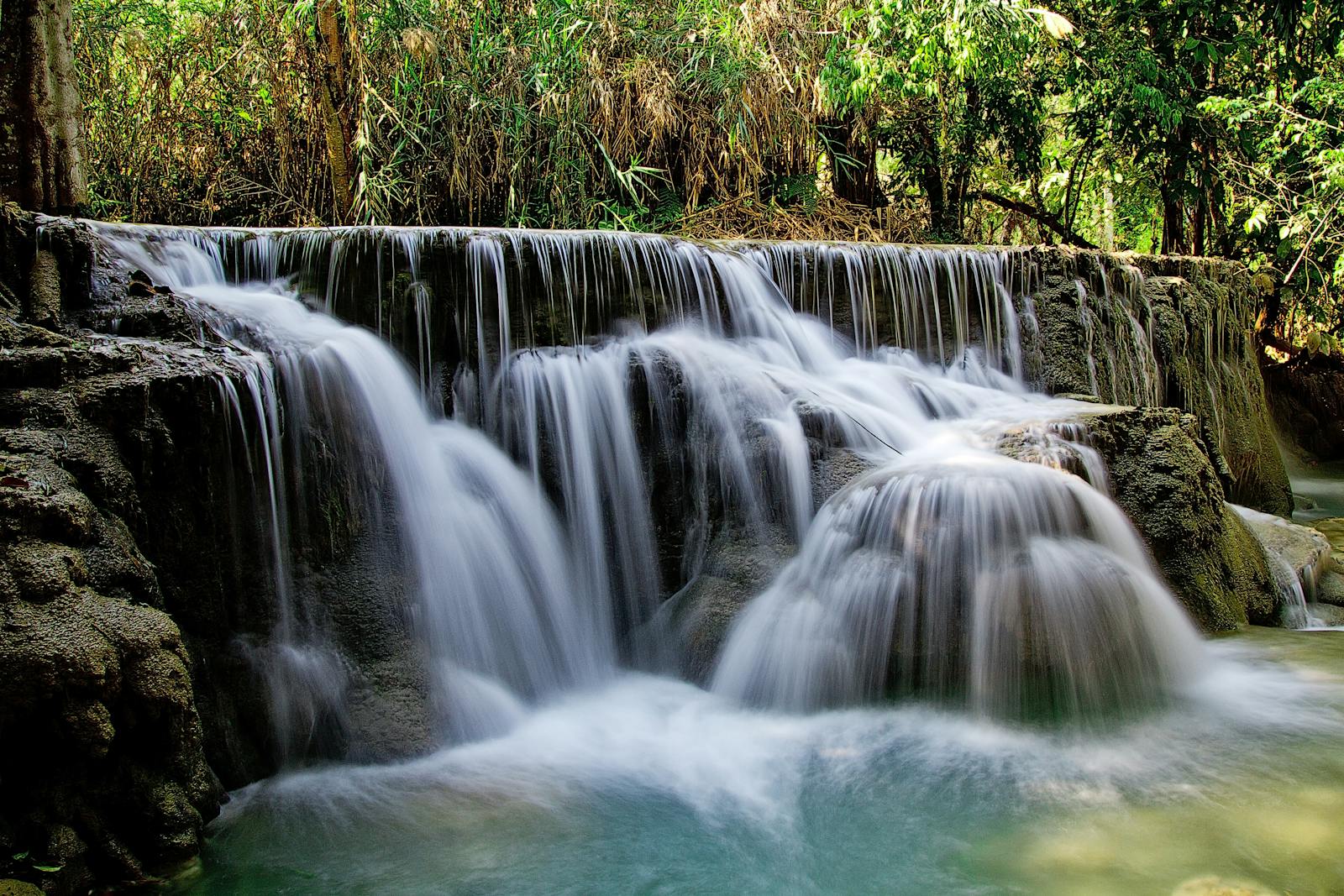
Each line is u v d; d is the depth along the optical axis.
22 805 3.36
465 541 5.43
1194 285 10.41
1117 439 6.39
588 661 5.78
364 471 5.14
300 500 4.86
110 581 3.74
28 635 3.29
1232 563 6.40
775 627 5.39
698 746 4.80
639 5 10.02
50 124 5.90
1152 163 13.54
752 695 5.27
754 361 6.71
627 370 6.21
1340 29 12.43
